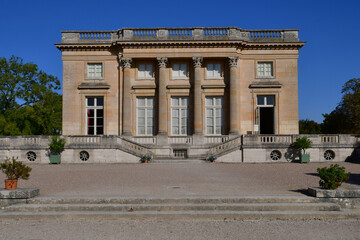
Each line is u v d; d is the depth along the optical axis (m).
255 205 9.86
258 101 30.48
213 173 17.61
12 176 10.80
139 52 29.81
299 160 25.05
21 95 42.16
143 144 28.42
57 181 14.68
